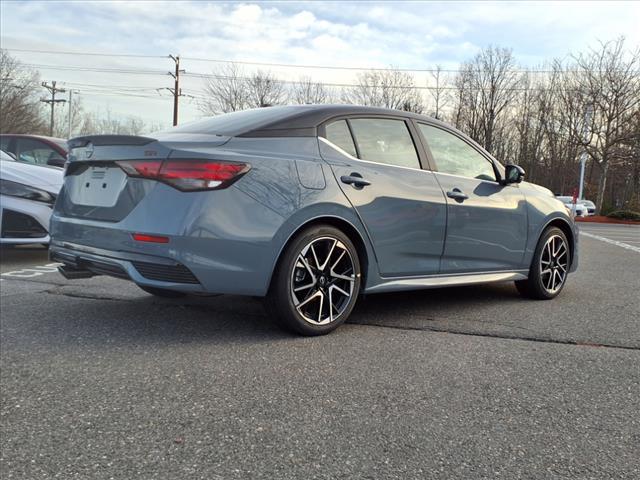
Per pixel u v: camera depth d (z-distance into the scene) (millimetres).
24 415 2211
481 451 1979
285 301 3135
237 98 40062
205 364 2805
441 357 2996
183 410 2268
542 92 40125
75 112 52500
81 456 1898
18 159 7172
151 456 1903
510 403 2404
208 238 2850
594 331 3600
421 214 3723
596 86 27281
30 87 39125
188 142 3037
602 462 1923
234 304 4082
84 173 3414
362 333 3436
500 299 4648
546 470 1861
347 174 3385
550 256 4730
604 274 6359
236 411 2264
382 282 3600
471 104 40500
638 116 26688
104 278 5129
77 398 2377
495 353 3096
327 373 2709
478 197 4148
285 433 2082
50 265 5930
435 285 3883
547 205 4738
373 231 3475
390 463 1884
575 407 2381
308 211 3150
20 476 1769
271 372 2707
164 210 2881
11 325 3477
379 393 2477
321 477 1790
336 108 3605
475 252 4133
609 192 37781
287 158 3168
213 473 1802
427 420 2217
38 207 5555
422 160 3916
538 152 41625
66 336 3258
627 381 2703
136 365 2783
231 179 2918
